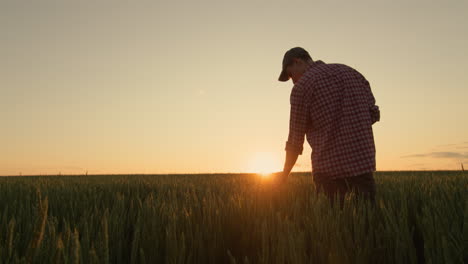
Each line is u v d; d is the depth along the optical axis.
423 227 1.82
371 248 1.64
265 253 1.55
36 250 1.21
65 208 3.04
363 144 3.16
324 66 3.38
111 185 6.08
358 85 3.34
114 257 1.76
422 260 1.87
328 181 3.22
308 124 3.42
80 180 8.08
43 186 5.18
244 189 4.61
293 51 3.67
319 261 1.48
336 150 3.16
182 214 2.25
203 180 7.64
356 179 3.13
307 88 3.26
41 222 1.24
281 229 1.67
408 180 5.87
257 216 2.32
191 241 1.79
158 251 1.74
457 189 3.21
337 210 2.09
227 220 2.27
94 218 2.29
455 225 1.57
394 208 2.50
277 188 3.61
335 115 3.19
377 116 3.49
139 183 6.31
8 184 5.61
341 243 1.45
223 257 1.94
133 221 2.34
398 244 1.54
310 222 1.90
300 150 3.43
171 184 6.23
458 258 1.38
